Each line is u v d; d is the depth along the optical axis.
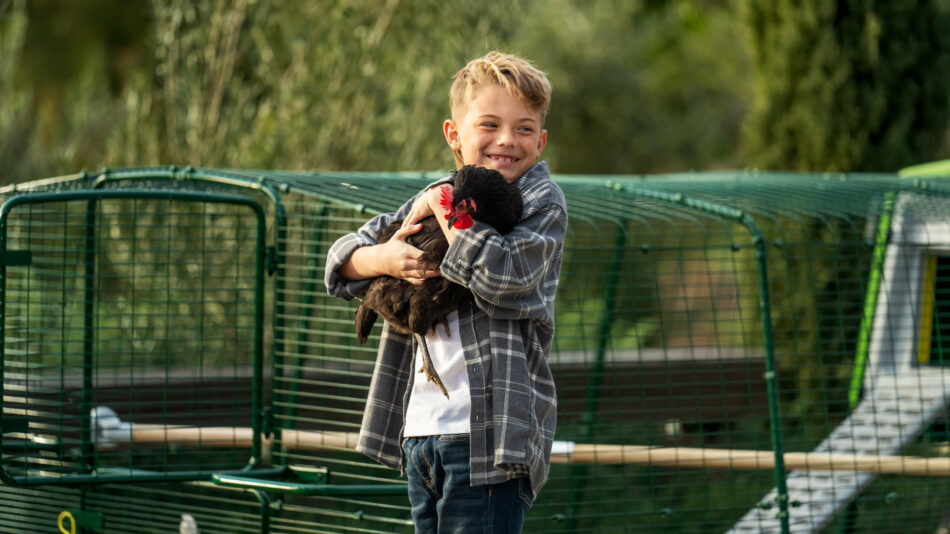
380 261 4.02
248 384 8.88
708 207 7.10
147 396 8.31
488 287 3.70
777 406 6.61
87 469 6.38
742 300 11.50
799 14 11.59
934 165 9.90
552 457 7.00
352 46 12.30
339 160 12.38
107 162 12.41
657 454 7.15
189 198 6.14
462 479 3.84
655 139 23.33
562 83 22.33
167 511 6.89
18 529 6.78
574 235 7.77
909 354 8.70
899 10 11.29
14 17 15.61
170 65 11.84
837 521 8.94
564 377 10.28
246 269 9.86
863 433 8.55
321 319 6.57
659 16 27.39
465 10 12.62
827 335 10.57
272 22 12.18
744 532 8.09
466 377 3.92
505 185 3.81
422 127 12.51
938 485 9.38
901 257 8.69
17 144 15.17
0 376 5.81
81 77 21.72
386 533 6.29
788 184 8.48
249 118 12.09
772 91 11.91
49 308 7.75
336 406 8.58
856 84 11.41
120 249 9.59
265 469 6.36
